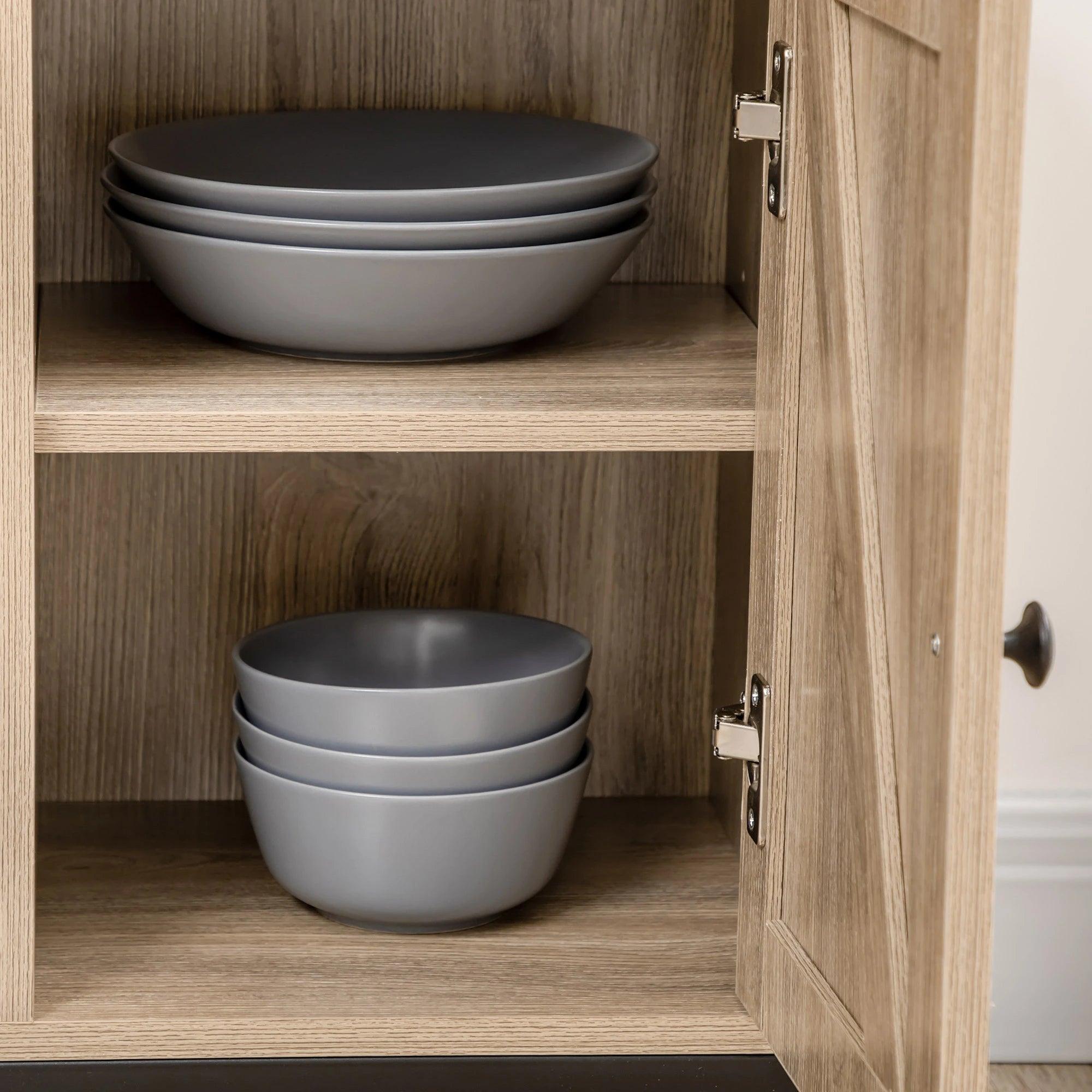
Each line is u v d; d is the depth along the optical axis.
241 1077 1.11
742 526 1.32
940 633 0.78
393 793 1.16
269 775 1.18
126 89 1.34
